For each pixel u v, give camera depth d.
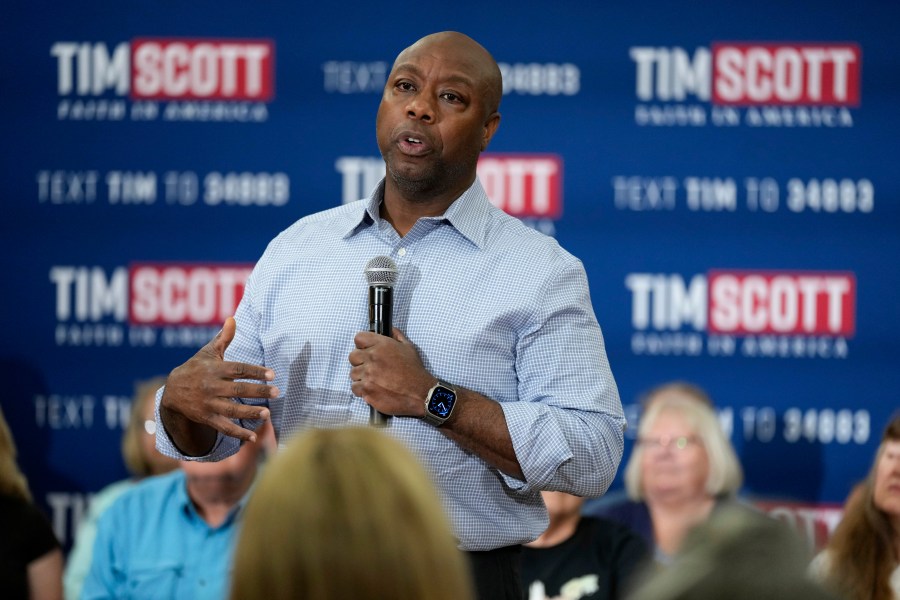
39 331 13.62
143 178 13.60
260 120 13.60
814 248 13.45
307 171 13.61
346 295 6.93
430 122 6.86
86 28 13.57
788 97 13.44
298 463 3.11
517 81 13.53
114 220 13.62
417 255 6.98
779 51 13.41
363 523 3.02
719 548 2.80
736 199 13.46
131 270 13.62
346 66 13.60
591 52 13.50
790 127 13.45
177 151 13.60
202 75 13.60
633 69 13.48
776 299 13.46
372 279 6.62
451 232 7.00
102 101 13.60
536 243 7.04
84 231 13.62
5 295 13.60
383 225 7.05
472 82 6.95
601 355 6.99
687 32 13.46
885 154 13.41
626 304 13.51
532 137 13.52
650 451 12.45
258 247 13.63
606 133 13.50
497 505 6.79
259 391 6.38
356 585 2.99
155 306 13.62
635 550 11.04
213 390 6.37
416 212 7.10
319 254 7.13
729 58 13.45
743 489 13.45
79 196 13.60
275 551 3.00
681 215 13.49
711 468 12.36
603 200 13.50
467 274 6.89
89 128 13.60
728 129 13.45
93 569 11.06
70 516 13.62
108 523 11.16
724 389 13.49
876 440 13.42
